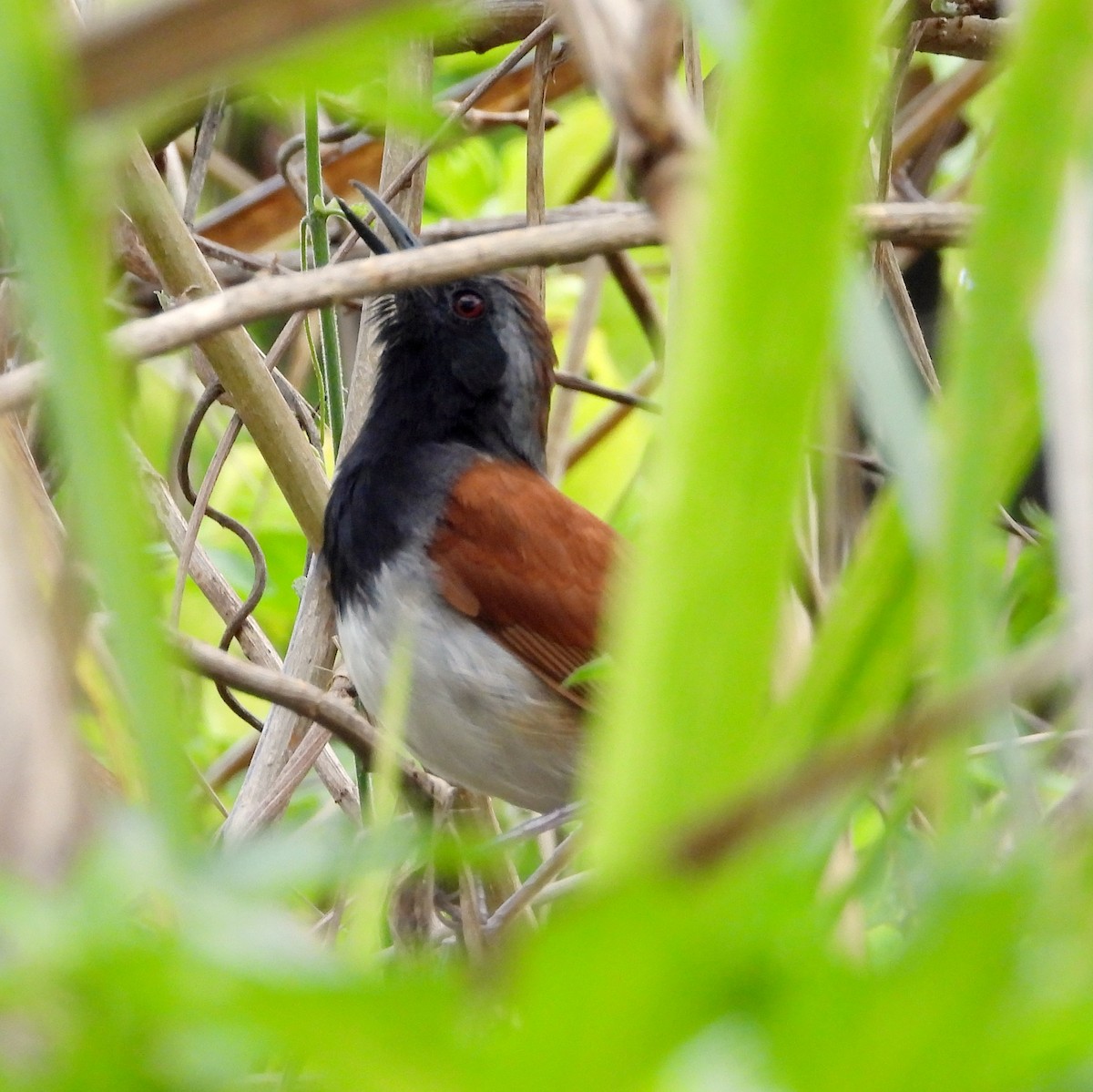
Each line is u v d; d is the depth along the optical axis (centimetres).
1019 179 213
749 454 215
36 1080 170
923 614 241
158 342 298
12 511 239
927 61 1006
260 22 198
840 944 283
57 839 203
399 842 222
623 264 847
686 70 600
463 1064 163
